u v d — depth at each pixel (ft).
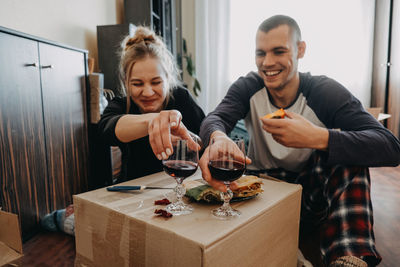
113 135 3.52
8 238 2.75
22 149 4.78
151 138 2.61
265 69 4.56
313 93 4.45
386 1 12.55
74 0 8.28
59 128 5.78
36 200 5.10
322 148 3.26
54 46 5.61
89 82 6.84
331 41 13.65
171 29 12.96
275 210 2.45
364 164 3.16
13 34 4.57
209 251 1.77
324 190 3.50
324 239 3.20
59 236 4.92
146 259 2.09
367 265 2.76
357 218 3.00
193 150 2.41
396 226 5.44
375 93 13.53
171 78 4.88
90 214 2.47
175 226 1.99
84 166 6.68
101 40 9.09
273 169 4.76
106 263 2.39
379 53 13.17
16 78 4.65
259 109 4.95
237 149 2.34
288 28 4.29
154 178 3.16
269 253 2.45
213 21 15.60
